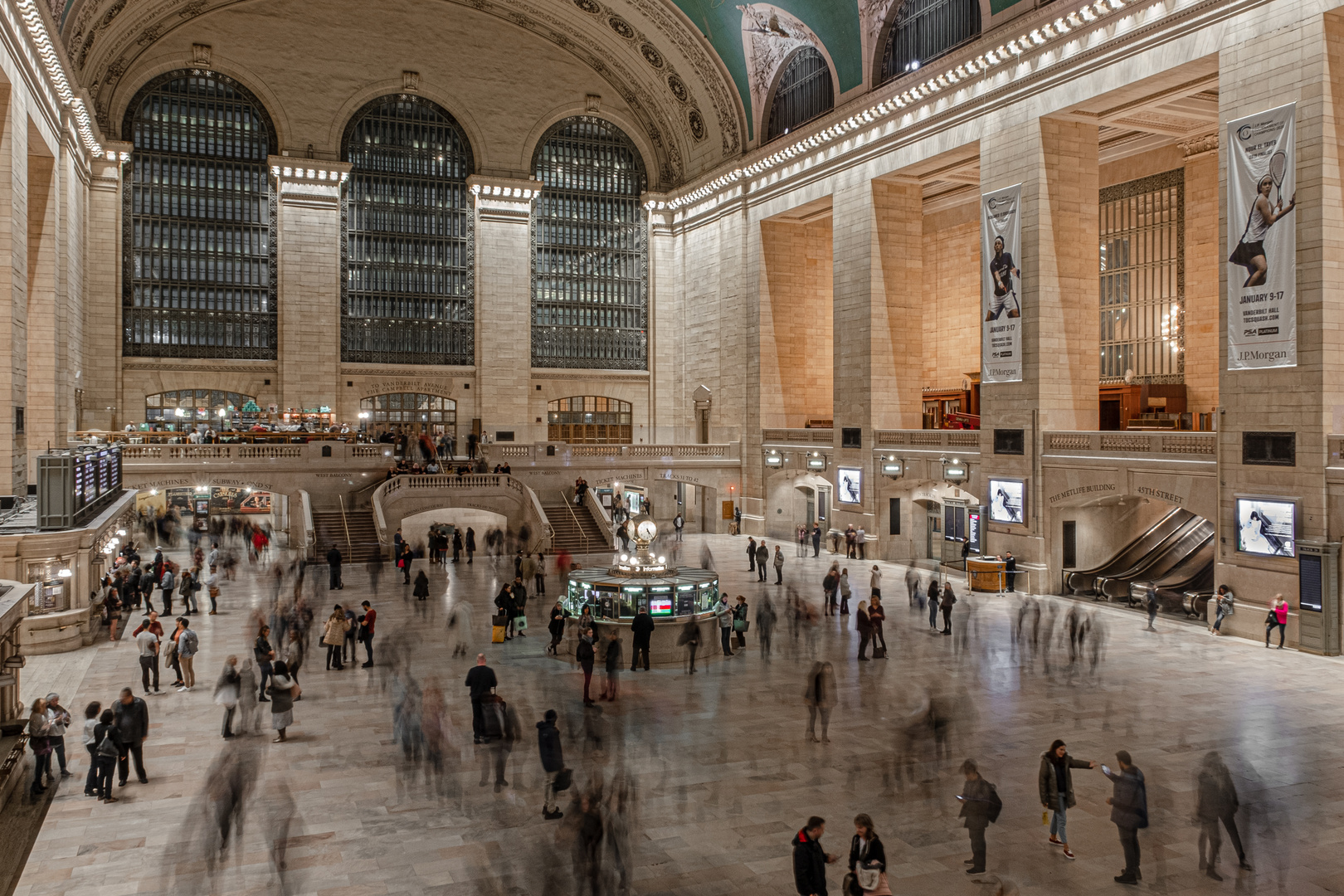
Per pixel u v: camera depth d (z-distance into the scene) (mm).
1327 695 17703
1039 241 29297
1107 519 30797
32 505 25938
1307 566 21281
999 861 10836
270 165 45875
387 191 49219
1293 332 22094
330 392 47188
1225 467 23609
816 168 40594
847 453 38625
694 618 19938
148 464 36250
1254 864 10750
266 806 12461
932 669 19656
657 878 10414
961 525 35781
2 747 13930
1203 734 15367
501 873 10555
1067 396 29719
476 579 30891
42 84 30359
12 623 13430
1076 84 28031
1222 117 23875
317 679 18938
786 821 11945
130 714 13195
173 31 44188
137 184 44500
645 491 45031
